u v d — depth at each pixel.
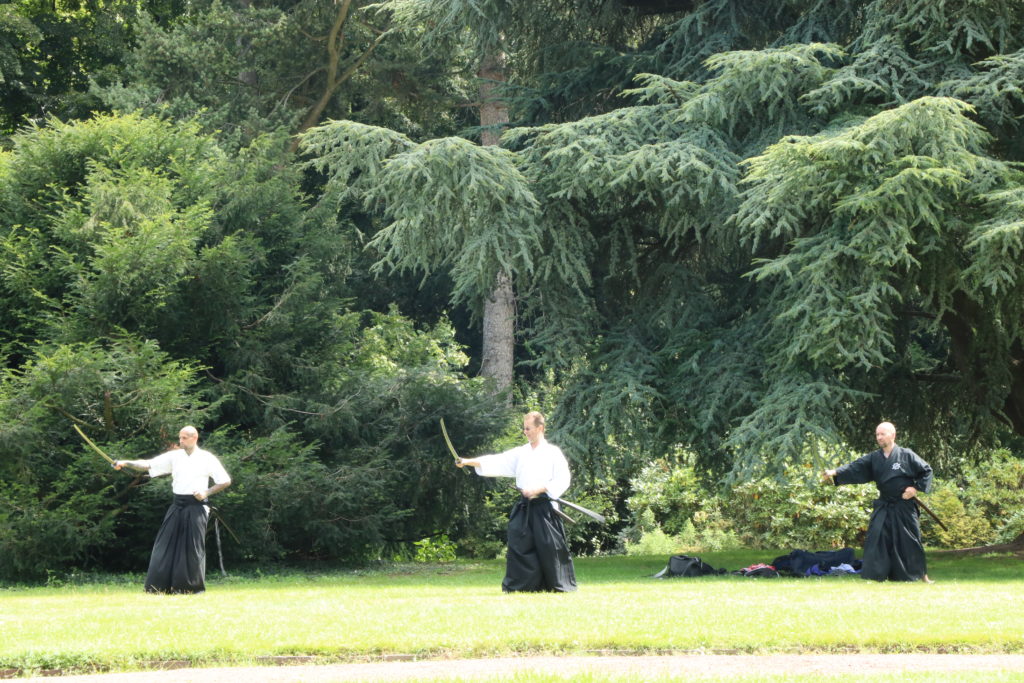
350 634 13.99
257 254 37.91
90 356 30.17
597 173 32.09
